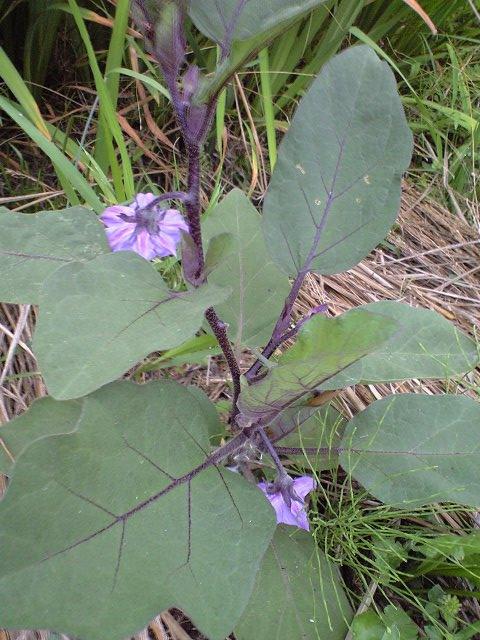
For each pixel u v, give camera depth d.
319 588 0.33
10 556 0.24
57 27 0.52
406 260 0.59
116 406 0.27
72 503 0.25
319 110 0.30
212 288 0.24
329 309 0.51
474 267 0.61
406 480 0.33
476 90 0.71
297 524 0.32
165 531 0.27
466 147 0.66
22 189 0.51
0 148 0.53
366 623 0.32
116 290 0.23
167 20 0.21
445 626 0.35
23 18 0.53
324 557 0.34
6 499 0.24
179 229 0.26
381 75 0.30
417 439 0.33
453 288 0.58
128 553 0.26
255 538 0.28
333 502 0.39
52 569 0.24
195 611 0.26
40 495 0.25
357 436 0.34
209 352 0.40
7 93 0.54
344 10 0.56
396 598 0.37
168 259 0.45
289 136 0.31
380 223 0.31
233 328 0.37
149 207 0.27
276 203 0.31
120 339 0.21
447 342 0.36
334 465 0.35
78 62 0.56
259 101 0.60
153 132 0.55
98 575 0.25
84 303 0.22
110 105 0.45
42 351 0.21
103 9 0.51
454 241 0.62
